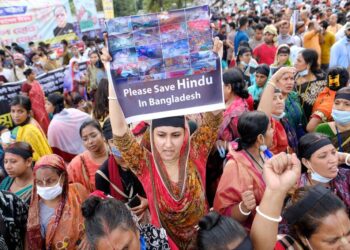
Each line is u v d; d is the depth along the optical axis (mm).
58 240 2334
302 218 1630
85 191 2576
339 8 15586
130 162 2055
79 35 14516
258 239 1619
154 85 1907
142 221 2525
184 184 1995
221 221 1638
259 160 2312
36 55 9039
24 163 2758
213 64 1880
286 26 8227
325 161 2193
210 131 2146
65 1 13234
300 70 4141
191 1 26719
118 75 1904
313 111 3658
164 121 1930
